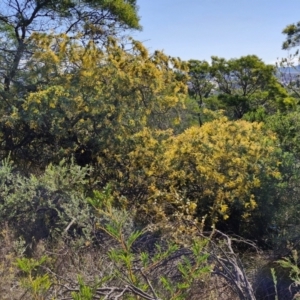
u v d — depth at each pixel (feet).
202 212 17.19
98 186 19.81
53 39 24.91
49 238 13.28
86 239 12.84
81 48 23.81
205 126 19.29
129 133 20.65
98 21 39.58
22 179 15.37
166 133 20.84
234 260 10.13
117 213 13.07
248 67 67.00
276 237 14.78
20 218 13.73
